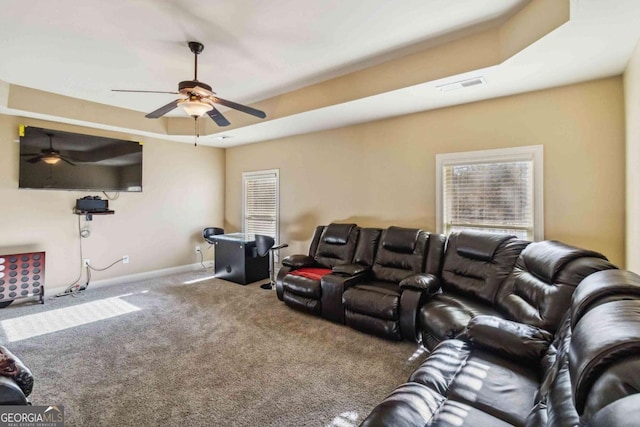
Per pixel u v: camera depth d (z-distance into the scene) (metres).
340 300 3.30
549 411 1.09
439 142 3.74
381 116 4.04
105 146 4.79
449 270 3.11
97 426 1.85
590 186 2.89
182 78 3.50
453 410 1.30
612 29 2.00
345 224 4.25
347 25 2.47
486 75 2.75
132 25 2.43
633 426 0.63
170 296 4.32
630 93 2.45
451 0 2.18
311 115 3.98
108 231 4.89
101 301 4.10
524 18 2.26
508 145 3.29
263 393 2.17
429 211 3.83
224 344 2.89
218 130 4.98
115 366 2.51
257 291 4.57
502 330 1.81
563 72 2.68
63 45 2.73
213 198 6.27
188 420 1.90
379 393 2.16
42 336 3.05
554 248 2.22
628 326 0.96
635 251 2.39
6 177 3.98
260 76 3.48
